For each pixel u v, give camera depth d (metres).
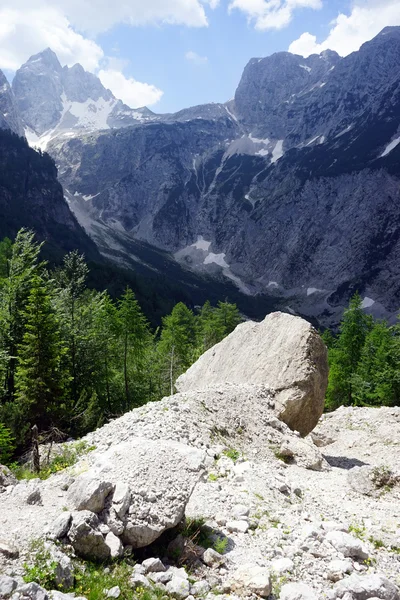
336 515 9.46
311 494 10.73
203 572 6.51
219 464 11.12
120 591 5.64
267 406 15.67
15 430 20.84
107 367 34.88
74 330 31.00
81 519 6.22
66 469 10.94
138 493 6.88
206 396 14.99
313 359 16.80
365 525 8.93
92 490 6.62
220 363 20.78
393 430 18.62
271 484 10.20
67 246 164.88
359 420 21.11
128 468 7.36
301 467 13.28
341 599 6.00
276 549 7.23
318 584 6.43
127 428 12.77
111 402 35.91
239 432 13.91
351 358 45.12
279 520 8.52
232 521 7.98
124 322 37.59
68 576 5.63
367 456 17.02
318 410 16.55
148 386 41.25
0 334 28.81
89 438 13.41
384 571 7.09
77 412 26.52
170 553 6.80
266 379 17.14
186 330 61.75
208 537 7.40
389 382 36.28
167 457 7.80
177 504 6.95
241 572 6.35
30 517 6.78
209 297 183.75
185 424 12.72
